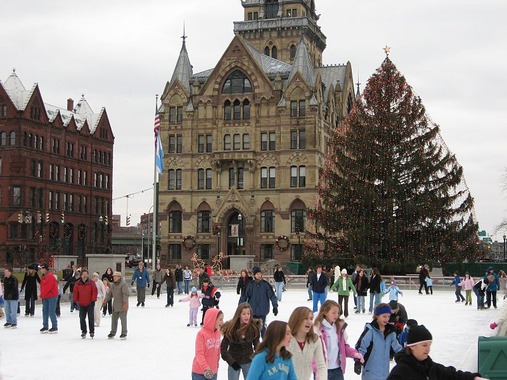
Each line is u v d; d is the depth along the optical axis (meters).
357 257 76.12
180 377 20.31
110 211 135.88
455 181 79.25
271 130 104.31
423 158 78.94
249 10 126.88
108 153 136.00
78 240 125.19
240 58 105.94
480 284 45.28
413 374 10.09
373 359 13.96
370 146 79.25
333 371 14.51
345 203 79.62
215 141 106.06
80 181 126.81
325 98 111.88
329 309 14.52
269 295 24.48
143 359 23.66
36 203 113.94
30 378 20.16
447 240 77.88
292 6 124.19
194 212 106.25
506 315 20.78
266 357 11.12
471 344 27.75
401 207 78.06
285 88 104.06
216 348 14.69
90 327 29.27
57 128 120.31
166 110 108.19
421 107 80.69
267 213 103.50
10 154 111.25
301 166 102.69
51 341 28.34
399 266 76.81
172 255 106.94
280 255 101.69
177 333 31.20
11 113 111.56
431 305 49.34
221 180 105.50
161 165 71.88
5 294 33.03
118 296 29.05
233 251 104.81
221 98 106.31
